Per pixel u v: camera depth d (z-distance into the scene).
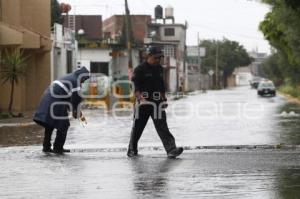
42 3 93.94
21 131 54.16
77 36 165.88
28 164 30.56
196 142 41.19
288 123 59.28
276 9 77.56
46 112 35.47
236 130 51.81
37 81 95.06
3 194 22.67
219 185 23.88
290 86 169.00
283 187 23.39
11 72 76.25
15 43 76.38
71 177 26.28
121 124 60.53
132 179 25.53
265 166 28.78
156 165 29.67
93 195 22.27
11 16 83.00
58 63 114.50
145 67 33.47
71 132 51.12
